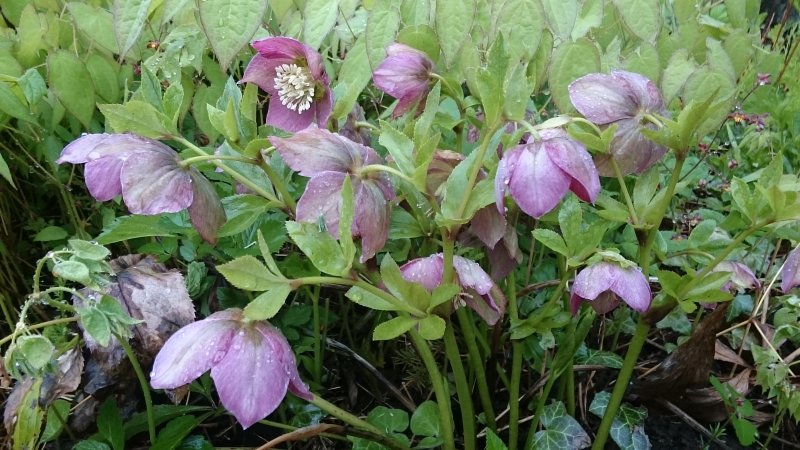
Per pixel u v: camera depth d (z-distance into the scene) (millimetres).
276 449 577
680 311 657
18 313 656
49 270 694
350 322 662
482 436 575
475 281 458
